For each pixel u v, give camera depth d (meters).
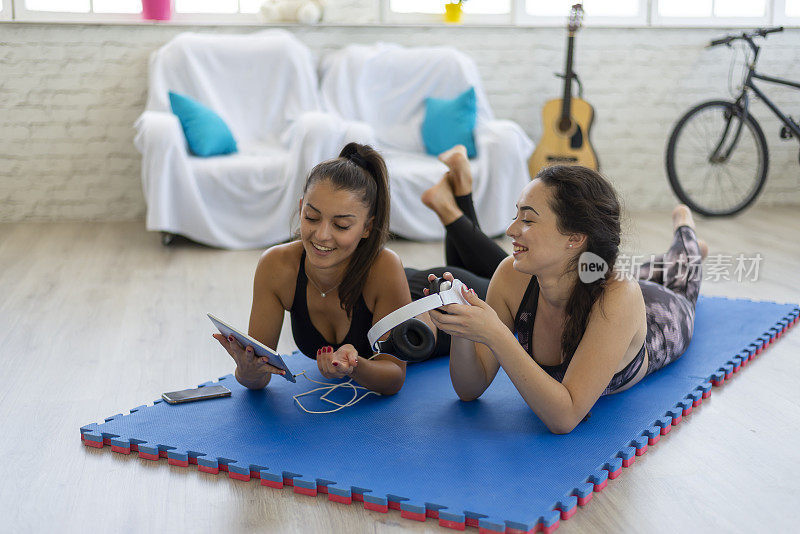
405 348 1.76
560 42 4.50
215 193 3.68
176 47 4.01
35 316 2.64
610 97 4.59
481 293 2.27
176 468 1.63
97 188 4.31
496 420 1.80
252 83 4.12
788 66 4.64
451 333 1.59
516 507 1.42
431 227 3.87
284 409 1.87
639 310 1.68
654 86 4.59
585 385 1.64
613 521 1.43
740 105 4.36
